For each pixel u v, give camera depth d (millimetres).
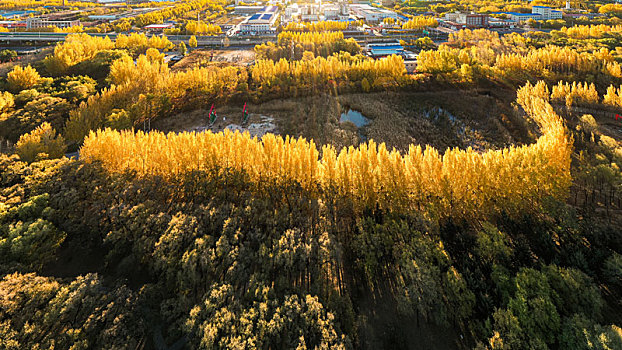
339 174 69500
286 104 130375
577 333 41875
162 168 71438
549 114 107375
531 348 42375
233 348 39062
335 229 63375
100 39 197875
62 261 56156
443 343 48438
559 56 141750
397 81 140625
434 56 154750
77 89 123500
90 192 63125
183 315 46062
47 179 66375
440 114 124062
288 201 67000
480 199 65938
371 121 121062
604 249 54656
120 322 42406
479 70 141750
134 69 137000
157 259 50312
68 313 42906
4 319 41312
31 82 130125
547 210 62375
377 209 66062
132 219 56250
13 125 99812
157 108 119875
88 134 99812
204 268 49406
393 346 47500
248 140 76812
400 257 56500
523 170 66250
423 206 67312
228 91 137750
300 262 53469
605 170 69250
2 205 57062
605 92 126938
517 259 54938
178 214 58750
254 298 47000
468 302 49344
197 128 115500
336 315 47719
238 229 56219
